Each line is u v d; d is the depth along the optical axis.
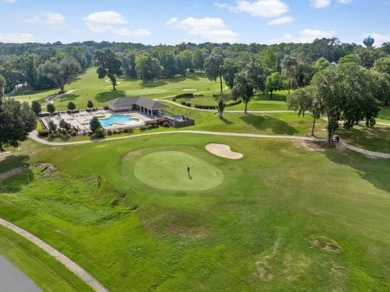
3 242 32.53
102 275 27.58
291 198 36.72
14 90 155.38
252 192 38.34
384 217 32.34
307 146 54.16
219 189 39.00
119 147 55.16
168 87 140.25
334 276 24.92
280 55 191.12
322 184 40.22
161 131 71.44
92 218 36.09
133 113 94.06
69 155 54.09
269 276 25.42
